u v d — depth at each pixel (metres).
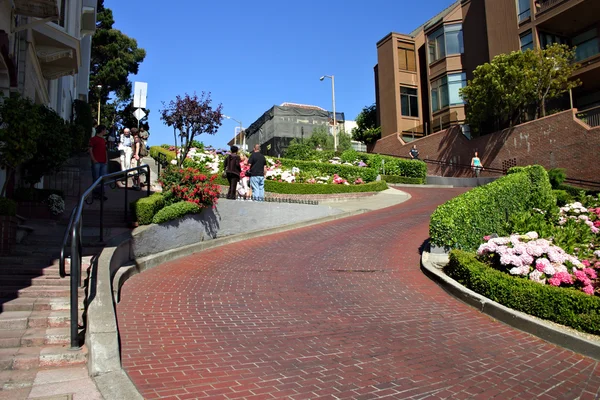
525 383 4.89
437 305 7.72
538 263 7.68
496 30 30.75
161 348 5.13
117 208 10.91
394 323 6.66
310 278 8.95
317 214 16.45
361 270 9.74
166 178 11.76
